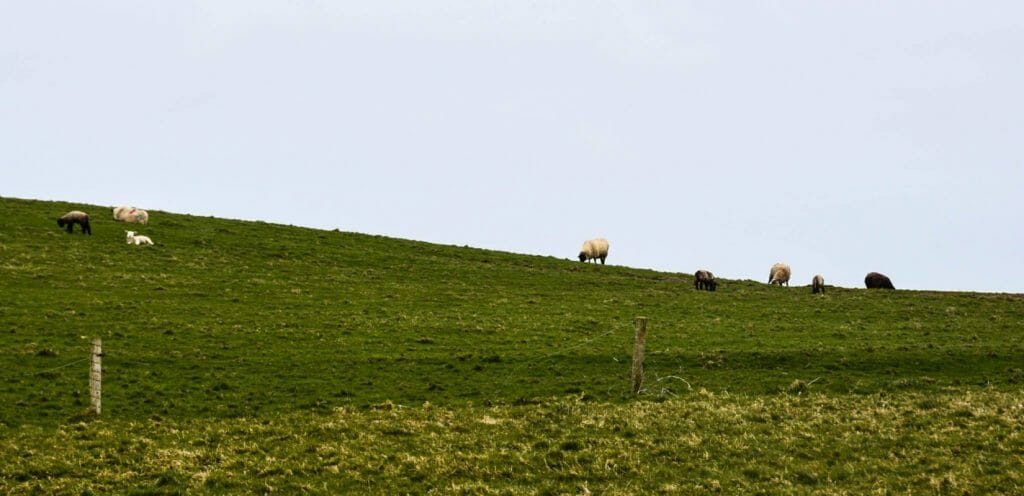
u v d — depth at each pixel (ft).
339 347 144.05
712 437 94.02
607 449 89.81
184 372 125.80
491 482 81.76
